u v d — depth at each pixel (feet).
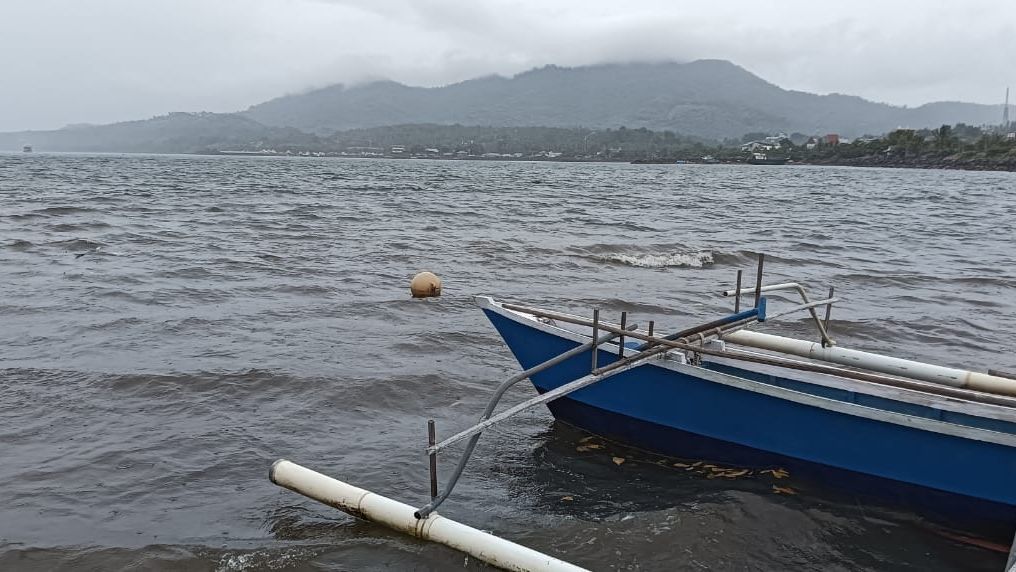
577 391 24.61
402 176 263.49
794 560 18.19
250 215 96.48
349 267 58.39
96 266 54.39
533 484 22.07
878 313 47.83
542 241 76.95
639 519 19.62
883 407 23.09
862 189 228.84
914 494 20.18
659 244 75.87
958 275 63.67
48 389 28.19
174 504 20.18
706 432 22.59
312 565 17.17
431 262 62.28
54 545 17.94
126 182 172.45
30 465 22.03
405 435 25.46
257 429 25.35
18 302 42.09
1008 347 40.65
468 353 35.35
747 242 82.58
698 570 17.48
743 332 27.12
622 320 22.35
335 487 18.89
